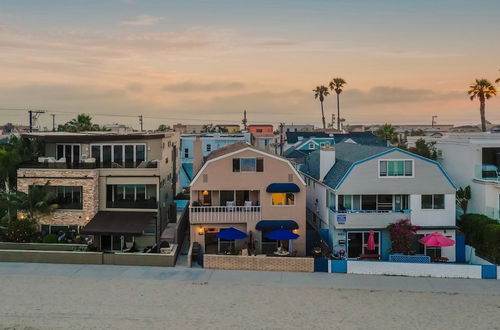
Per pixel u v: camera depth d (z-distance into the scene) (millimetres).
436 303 25375
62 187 34969
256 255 31781
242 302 25078
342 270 30188
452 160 42281
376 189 34188
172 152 45250
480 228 34188
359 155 36969
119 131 48750
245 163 34031
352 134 83688
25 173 34781
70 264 30984
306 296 26109
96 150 37656
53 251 31297
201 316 23188
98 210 35531
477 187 37906
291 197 34219
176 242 34312
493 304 25281
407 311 24250
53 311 23500
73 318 22703
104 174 35594
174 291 26531
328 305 24891
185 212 41000
